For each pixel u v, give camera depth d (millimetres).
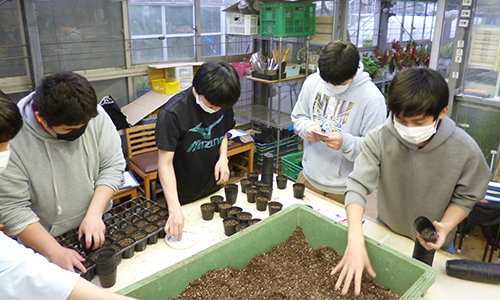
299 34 3719
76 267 1190
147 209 1646
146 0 3564
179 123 1617
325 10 3842
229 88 1441
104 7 3352
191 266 1135
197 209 1726
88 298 817
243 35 3826
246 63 4125
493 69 3121
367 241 1208
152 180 3082
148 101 3525
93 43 3381
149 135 3299
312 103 2068
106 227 1503
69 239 1421
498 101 3121
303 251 1340
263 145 3992
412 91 1046
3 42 2922
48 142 1331
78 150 1422
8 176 1264
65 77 1143
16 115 835
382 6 4516
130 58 3633
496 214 2312
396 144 1314
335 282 1192
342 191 1980
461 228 2596
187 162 1739
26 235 1270
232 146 3535
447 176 1272
